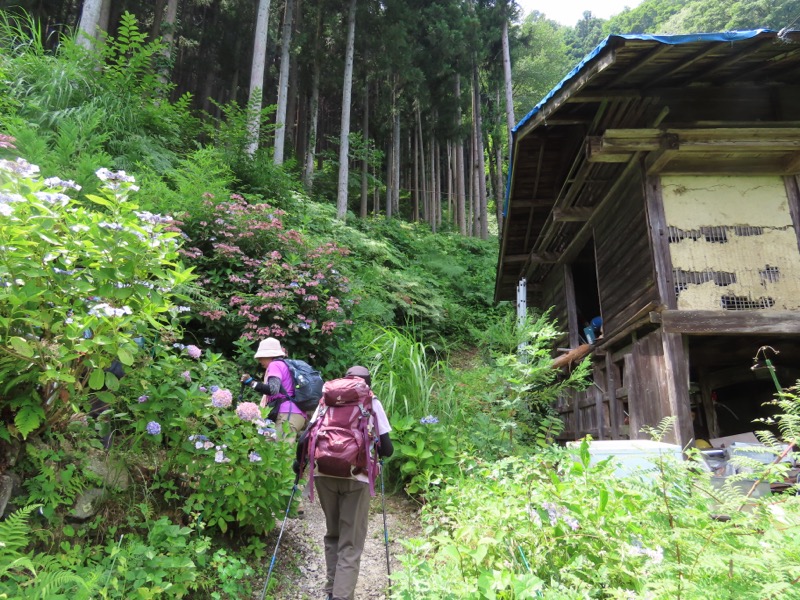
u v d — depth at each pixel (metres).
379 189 25.50
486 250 20.56
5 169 2.45
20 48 8.90
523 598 1.95
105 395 2.66
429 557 3.18
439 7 23.33
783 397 2.68
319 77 23.02
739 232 5.35
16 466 2.60
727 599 1.72
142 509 2.86
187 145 10.58
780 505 2.03
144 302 2.81
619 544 2.29
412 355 5.89
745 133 5.05
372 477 3.09
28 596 1.95
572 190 6.75
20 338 2.33
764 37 4.43
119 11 21.42
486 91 29.62
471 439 4.97
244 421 3.35
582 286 11.11
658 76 5.10
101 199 2.69
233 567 2.87
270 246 6.64
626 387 5.95
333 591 2.84
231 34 24.66
